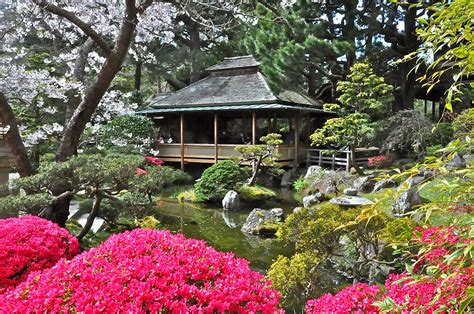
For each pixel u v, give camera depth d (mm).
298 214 5391
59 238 4391
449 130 12070
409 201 7270
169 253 2641
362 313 2533
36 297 2193
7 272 3803
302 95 18344
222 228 9891
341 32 16969
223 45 24672
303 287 4910
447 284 1354
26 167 6754
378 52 16344
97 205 6184
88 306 2027
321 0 16609
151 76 26453
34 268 3996
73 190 5965
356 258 5625
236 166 13477
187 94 18906
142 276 2307
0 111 6539
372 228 4840
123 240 2787
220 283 2359
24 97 10164
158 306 2064
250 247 8195
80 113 6918
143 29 9656
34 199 5262
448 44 1362
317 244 5059
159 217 10766
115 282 2250
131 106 12445
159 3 9102
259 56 16594
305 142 18562
